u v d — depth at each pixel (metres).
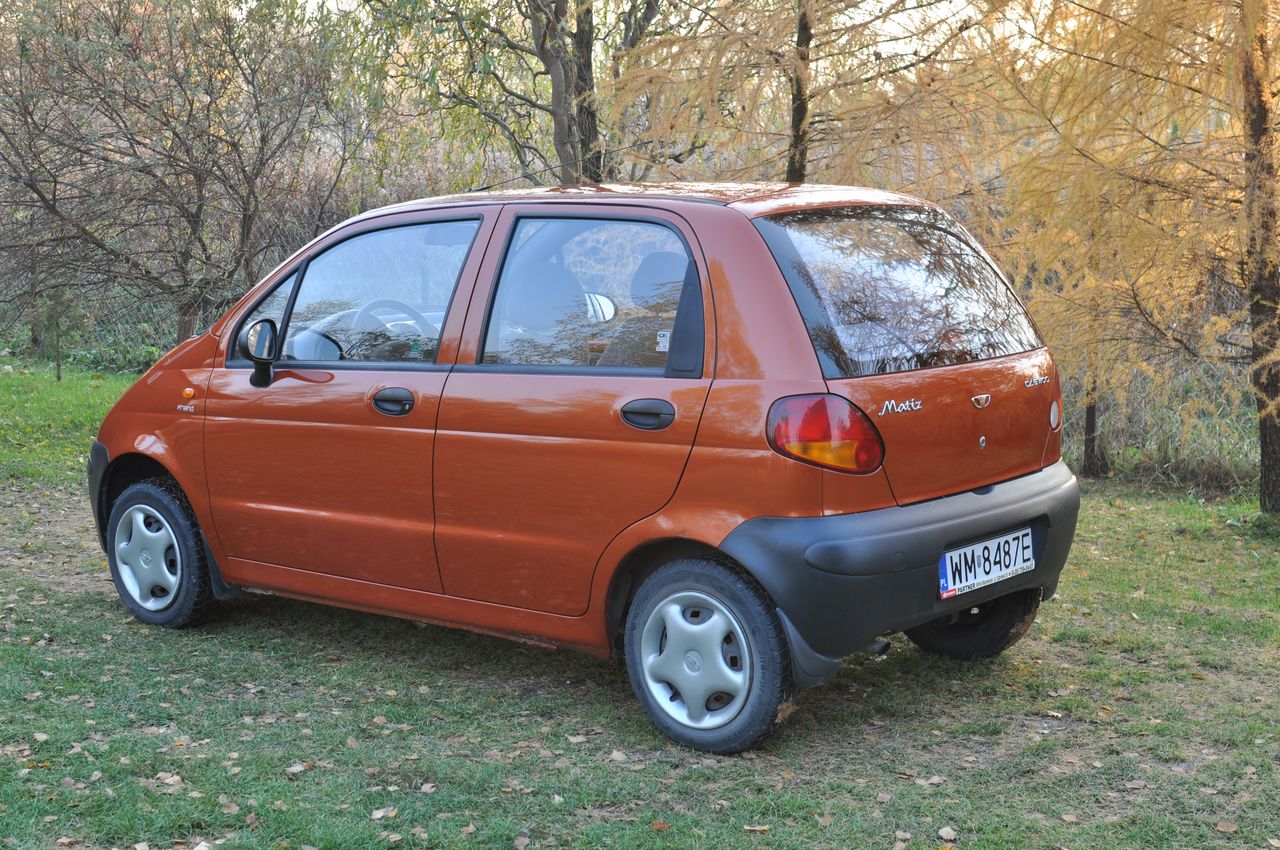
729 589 3.76
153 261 12.56
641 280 3.97
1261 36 6.73
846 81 6.95
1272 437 7.38
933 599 3.77
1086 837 3.24
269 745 3.92
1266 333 7.18
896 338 3.84
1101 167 7.05
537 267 4.22
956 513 3.83
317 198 12.70
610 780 3.66
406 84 10.77
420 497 4.36
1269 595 5.79
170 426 5.09
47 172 11.73
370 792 3.54
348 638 5.13
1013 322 4.37
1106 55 6.83
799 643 3.66
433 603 4.44
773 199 4.03
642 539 3.85
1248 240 6.90
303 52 11.64
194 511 5.06
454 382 4.27
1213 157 7.05
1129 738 3.96
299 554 4.75
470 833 3.29
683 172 7.84
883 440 3.66
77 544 6.96
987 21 6.83
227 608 5.54
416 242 4.56
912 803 3.47
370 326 4.59
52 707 4.21
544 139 11.48
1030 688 4.49
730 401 3.68
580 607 4.06
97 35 11.38
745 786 3.62
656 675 3.99
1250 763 3.72
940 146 6.92
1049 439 4.35
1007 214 7.54
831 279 3.82
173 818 3.33
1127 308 7.79
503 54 10.65
